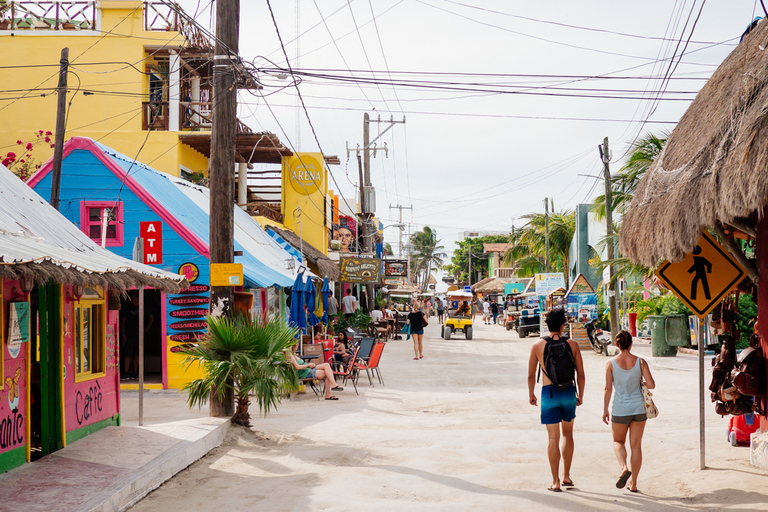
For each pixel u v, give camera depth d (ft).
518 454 29.01
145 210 51.90
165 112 79.97
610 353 80.79
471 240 375.25
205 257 51.47
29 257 21.06
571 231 167.63
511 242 203.10
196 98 84.02
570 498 22.04
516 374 62.95
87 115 80.53
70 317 29.01
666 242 22.56
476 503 21.65
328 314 87.81
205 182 78.89
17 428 24.79
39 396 27.89
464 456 28.68
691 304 25.45
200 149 81.97
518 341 107.65
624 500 21.77
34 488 21.84
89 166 52.37
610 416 24.40
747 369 24.30
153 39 80.33
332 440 32.86
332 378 48.49
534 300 142.82
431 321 206.90
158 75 81.71
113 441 29.04
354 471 26.45
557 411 23.30
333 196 117.29
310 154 89.40
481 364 72.08
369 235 116.67
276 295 68.85
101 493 21.13
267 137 80.18
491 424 37.58
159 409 42.68
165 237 51.65
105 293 32.58
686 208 21.68
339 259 104.58
